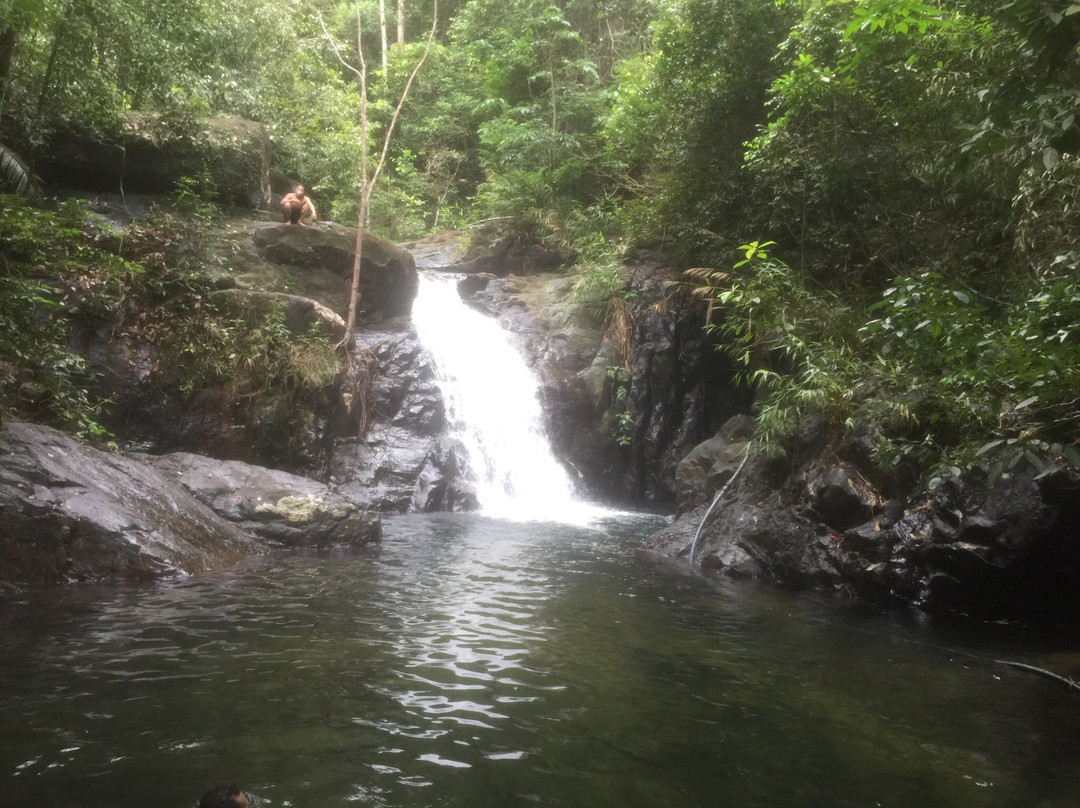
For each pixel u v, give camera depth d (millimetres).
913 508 8430
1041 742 4824
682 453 18094
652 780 4113
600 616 7395
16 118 13016
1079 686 5863
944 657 6594
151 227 13570
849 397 9562
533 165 25078
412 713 4824
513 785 3977
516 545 10914
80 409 10570
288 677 5340
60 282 11703
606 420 17719
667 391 18156
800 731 4875
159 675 5273
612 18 28562
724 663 6184
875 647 6816
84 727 4414
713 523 10805
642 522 14023
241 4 19797
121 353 12008
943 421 8578
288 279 14570
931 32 10875
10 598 6969
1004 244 11609
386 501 13078
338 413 13602
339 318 14148
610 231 21281
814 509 9367
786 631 7223
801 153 13539
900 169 13031
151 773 3914
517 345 18219
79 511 7879
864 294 12828
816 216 15031
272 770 4000
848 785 4164
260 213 15719
